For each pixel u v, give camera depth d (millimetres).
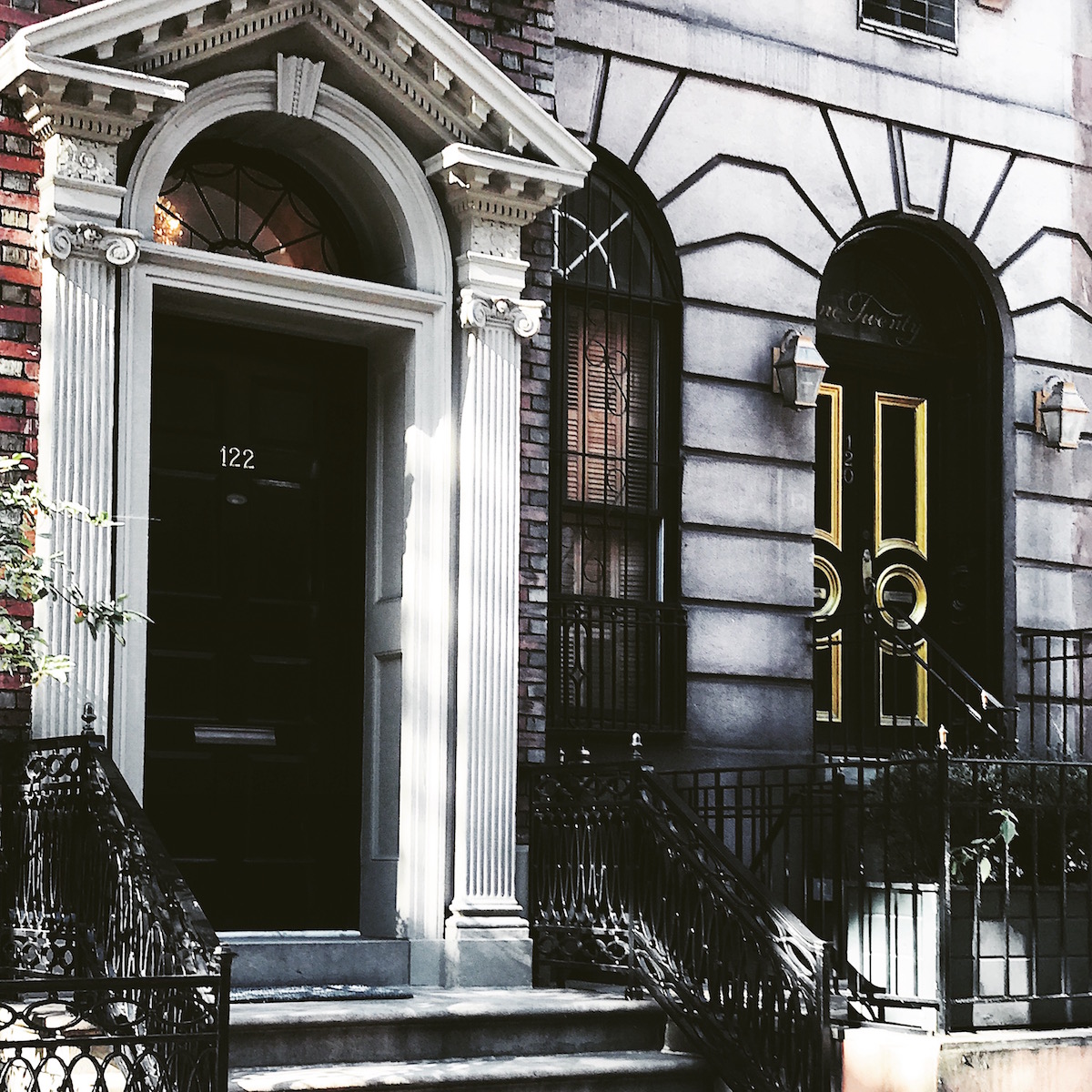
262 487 9297
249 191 9258
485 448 9133
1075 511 11875
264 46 8758
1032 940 8375
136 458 8227
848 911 8805
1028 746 11461
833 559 11375
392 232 9273
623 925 8477
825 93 11156
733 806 9297
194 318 8992
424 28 8742
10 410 7898
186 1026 6328
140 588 8156
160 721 8906
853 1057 7574
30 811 7609
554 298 10133
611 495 10289
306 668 9344
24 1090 6484
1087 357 12094
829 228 11117
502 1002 7980
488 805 8930
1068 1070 8117
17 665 7199
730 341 10656
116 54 8141
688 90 10641
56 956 7262
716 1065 7840
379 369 9469
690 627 10312
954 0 11766
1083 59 12273
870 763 8602
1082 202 12172
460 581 9055
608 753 9953
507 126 9070
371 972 8672
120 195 8125
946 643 11711
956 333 11922
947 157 11617
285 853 9180
